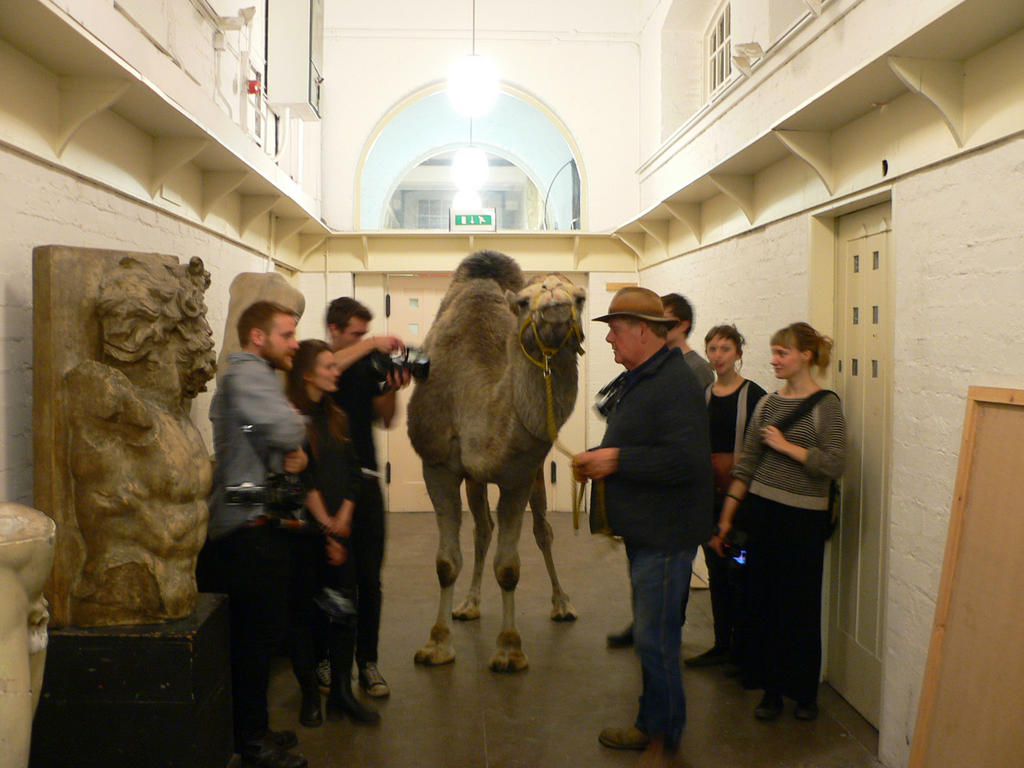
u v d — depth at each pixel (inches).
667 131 259.9
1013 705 81.4
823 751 115.6
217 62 175.0
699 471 101.0
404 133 365.4
